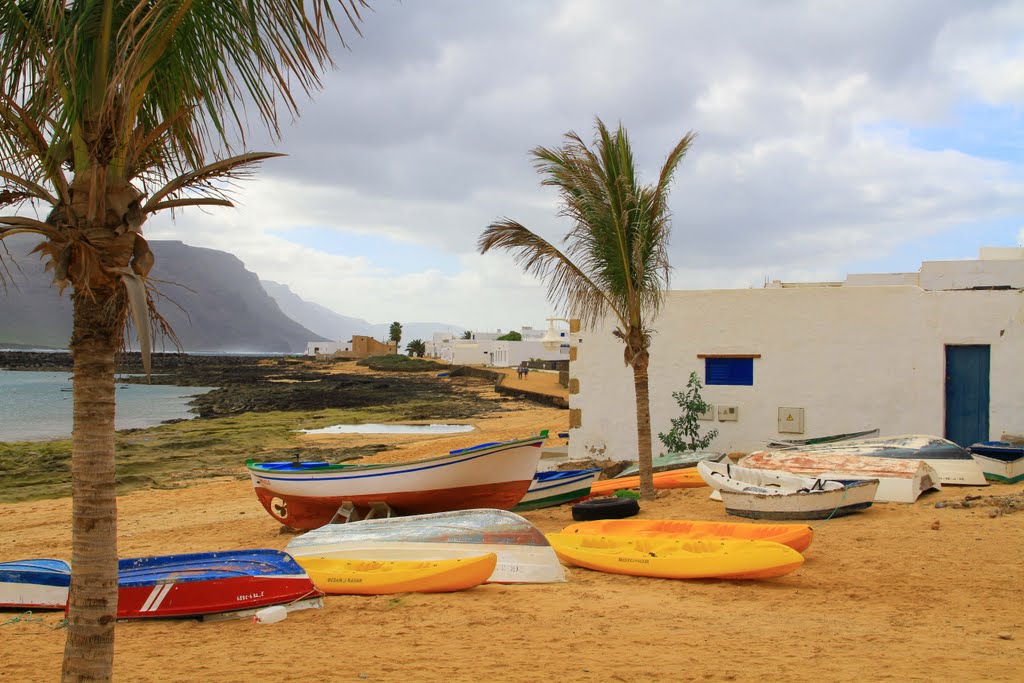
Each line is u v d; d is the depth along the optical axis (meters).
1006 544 9.64
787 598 8.38
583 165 13.18
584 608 8.18
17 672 6.48
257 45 4.48
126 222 4.26
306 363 145.62
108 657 4.34
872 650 6.38
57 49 4.04
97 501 4.31
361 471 13.04
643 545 10.21
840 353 17.44
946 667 5.77
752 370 17.97
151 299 4.58
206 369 121.31
